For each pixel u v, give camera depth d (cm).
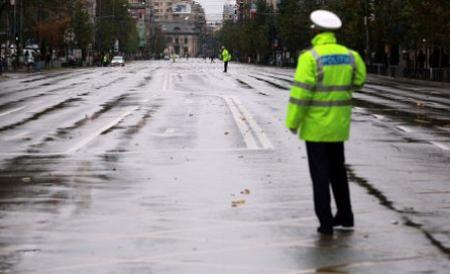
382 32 11400
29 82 8138
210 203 1684
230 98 5391
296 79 1364
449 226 1459
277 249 1290
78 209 1619
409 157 2461
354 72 1397
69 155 2467
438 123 3703
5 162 2311
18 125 3484
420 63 10975
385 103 5150
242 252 1270
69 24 15625
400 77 11175
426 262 1207
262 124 3531
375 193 1805
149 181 1966
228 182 1956
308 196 1767
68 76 9962
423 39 9944
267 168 2192
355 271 1156
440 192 1828
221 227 1455
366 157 2452
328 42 1386
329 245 1316
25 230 1428
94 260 1219
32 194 1789
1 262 1207
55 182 1950
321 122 1371
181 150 2598
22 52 14212
